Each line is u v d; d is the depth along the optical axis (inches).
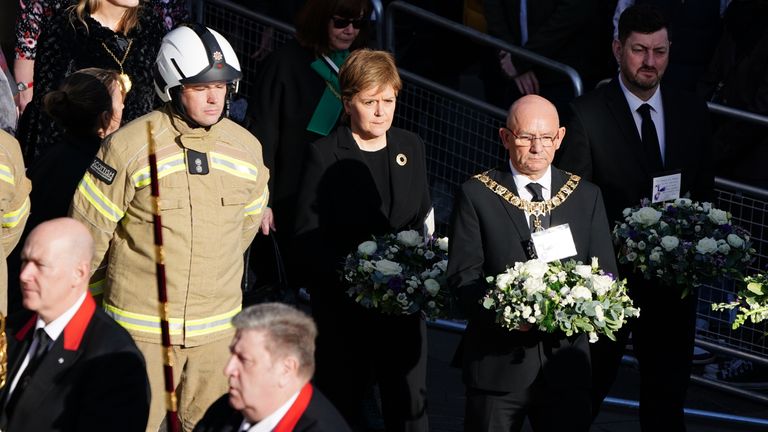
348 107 808.3
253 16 1232.2
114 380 565.3
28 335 590.9
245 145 734.5
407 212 821.9
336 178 807.7
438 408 987.3
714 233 818.2
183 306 703.1
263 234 946.7
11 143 726.5
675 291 847.7
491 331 726.5
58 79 954.1
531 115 725.9
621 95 873.5
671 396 855.1
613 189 865.5
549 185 743.7
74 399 566.3
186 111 701.9
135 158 695.7
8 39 1227.9
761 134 1118.4
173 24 1018.7
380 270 770.2
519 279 689.6
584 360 728.3
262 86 961.5
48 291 569.0
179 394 722.8
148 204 696.4
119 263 705.6
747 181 1131.9
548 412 727.7
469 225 735.7
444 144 1178.6
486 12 1262.3
